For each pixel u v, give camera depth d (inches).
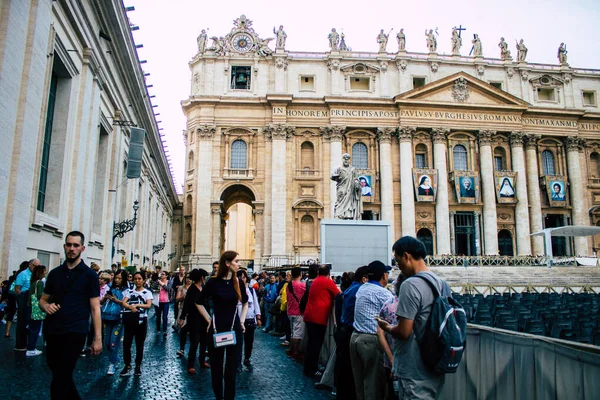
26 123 503.8
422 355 176.7
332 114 2009.1
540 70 2208.4
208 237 1909.4
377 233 920.9
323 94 2057.1
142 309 396.5
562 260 1785.2
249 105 2015.3
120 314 395.9
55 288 240.8
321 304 401.7
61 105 675.4
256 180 1984.5
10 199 481.1
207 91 2028.8
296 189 1988.2
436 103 2027.6
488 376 219.1
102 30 790.5
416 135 2053.4
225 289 293.3
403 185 1979.6
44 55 542.9
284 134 1977.1
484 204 2025.1
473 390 233.3
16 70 478.3
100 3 739.4
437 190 1996.8
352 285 315.3
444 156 2027.6
